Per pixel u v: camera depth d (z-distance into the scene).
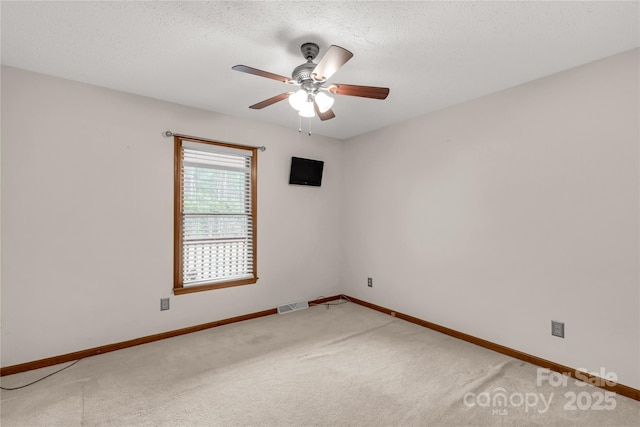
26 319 2.36
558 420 1.80
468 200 2.95
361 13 1.69
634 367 2.01
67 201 2.52
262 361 2.53
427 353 2.68
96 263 2.64
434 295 3.25
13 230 2.31
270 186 3.73
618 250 2.08
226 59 2.21
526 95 2.54
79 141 2.57
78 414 1.84
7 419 1.79
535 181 2.48
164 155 2.99
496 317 2.73
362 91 1.98
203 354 2.65
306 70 1.91
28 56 2.17
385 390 2.12
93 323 2.63
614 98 2.10
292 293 3.94
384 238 3.82
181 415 1.84
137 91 2.77
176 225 3.05
